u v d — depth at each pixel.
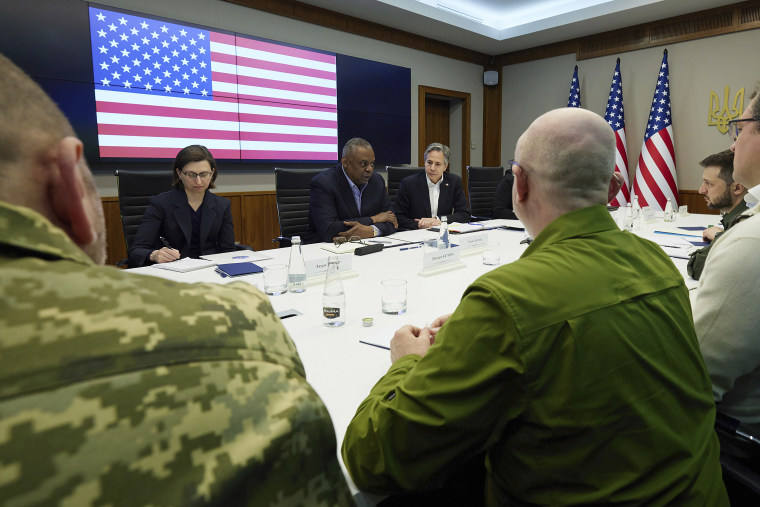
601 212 0.74
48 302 0.26
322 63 4.79
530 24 5.62
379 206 3.19
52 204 0.31
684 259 2.04
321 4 4.68
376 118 5.34
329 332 1.21
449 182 3.84
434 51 5.95
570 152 0.73
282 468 0.31
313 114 4.79
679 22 5.09
